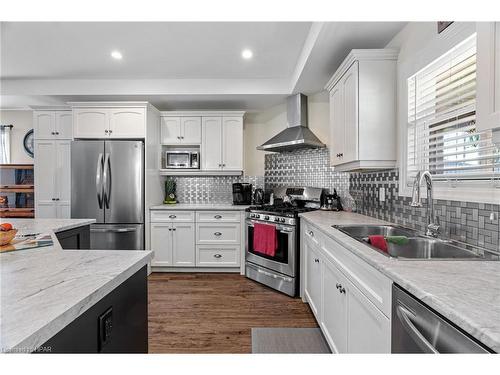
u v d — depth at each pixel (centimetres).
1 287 84
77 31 250
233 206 381
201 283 328
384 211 237
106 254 124
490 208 132
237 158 397
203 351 195
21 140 473
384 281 110
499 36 90
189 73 343
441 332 77
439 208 167
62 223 213
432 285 87
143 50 284
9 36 258
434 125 182
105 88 360
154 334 217
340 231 183
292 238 288
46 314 67
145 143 356
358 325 138
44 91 360
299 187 374
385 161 216
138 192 349
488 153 140
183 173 407
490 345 60
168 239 366
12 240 147
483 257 124
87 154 347
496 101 91
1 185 445
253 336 215
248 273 345
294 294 286
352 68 220
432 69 179
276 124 416
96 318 89
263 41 266
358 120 215
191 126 397
